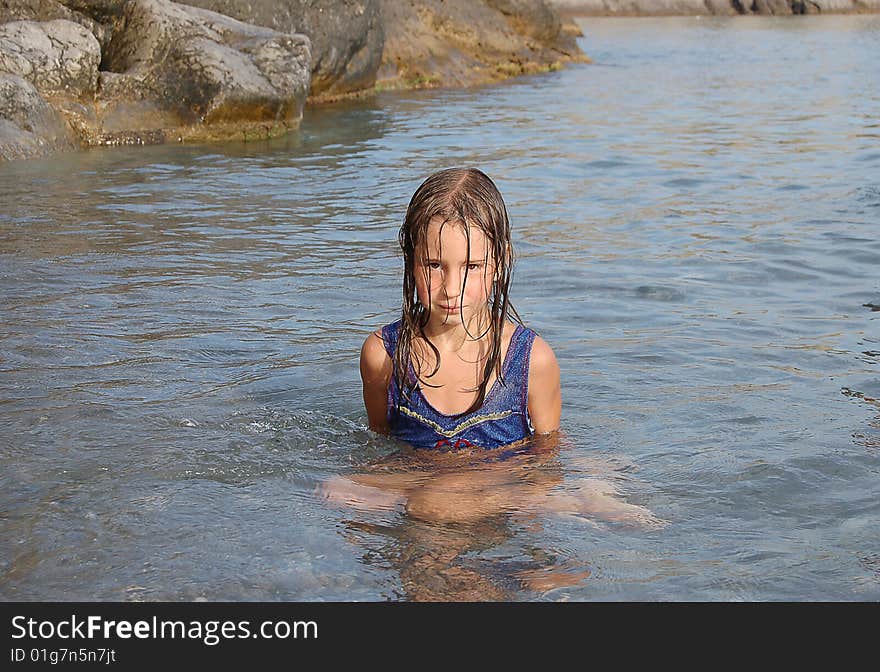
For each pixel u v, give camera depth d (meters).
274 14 23.31
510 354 5.67
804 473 5.32
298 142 19.16
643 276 9.80
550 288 9.31
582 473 5.31
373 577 4.32
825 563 4.45
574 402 6.39
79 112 17.98
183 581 4.30
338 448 5.67
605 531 4.70
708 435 5.84
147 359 7.13
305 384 6.68
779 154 17.88
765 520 4.84
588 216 12.79
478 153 17.92
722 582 4.31
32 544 4.55
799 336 7.90
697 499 5.04
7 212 12.39
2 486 5.09
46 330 7.75
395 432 5.84
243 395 6.46
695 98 27.20
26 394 6.39
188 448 5.59
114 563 4.41
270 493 5.06
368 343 5.82
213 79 18.98
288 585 4.28
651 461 5.48
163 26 19.30
